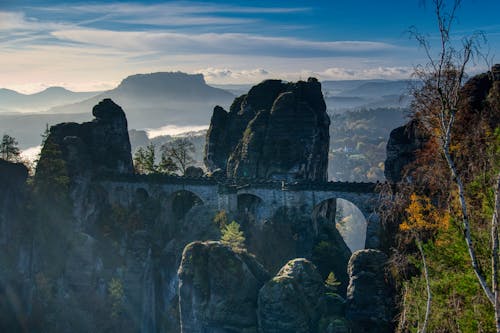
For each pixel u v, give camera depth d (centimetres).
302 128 14575
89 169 14712
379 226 10338
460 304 4284
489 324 3844
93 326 12662
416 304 4519
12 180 12344
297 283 9606
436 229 5075
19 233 12231
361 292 8906
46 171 13625
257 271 10612
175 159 17425
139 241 13638
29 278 12338
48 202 13300
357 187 11850
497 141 4378
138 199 14725
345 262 12412
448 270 4678
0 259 11744
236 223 11669
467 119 6488
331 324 9006
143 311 13225
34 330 12075
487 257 4131
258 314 9612
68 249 13188
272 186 12975
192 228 13100
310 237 12512
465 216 2969
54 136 15075
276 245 12475
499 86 6869
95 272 13250
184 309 10456
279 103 14962
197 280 10262
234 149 15962
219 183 13262
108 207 14812
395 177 10088
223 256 10275
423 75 3070
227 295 9975
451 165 3017
